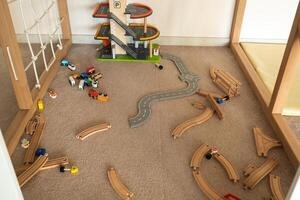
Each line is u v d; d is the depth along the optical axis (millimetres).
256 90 1683
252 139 1398
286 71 1343
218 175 1222
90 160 1271
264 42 2217
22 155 1280
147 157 1290
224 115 1538
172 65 1976
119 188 1149
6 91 1637
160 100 1628
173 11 2125
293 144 1292
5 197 737
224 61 2039
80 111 1539
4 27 1255
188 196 1134
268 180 1201
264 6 2100
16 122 1369
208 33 2211
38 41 2137
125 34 1944
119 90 1705
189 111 1557
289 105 1534
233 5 2100
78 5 2094
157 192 1146
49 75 1724
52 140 1363
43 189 1149
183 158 1289
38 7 2035
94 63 1962
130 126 1446
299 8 1242
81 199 1115
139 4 2041
